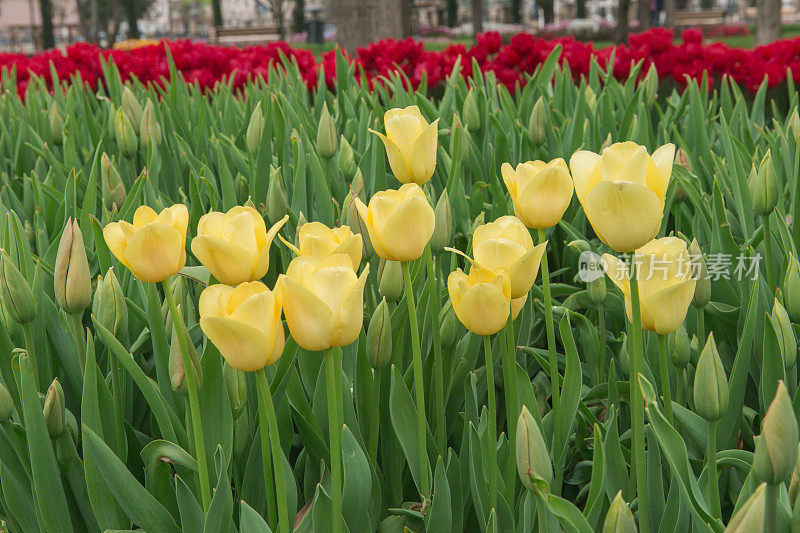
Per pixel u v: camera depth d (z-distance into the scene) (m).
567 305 2.02
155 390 1.34
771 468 0.92
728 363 1.81
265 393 1.04
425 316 1.64
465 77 5.27
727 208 2.37
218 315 0.98
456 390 1.62
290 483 1.28
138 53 5.80
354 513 1.26
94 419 1.34
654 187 1.05
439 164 2.61
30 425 1.29
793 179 2.35
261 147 2.36
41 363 1.61
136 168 3.04
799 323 1.63
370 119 2.92
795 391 1.50
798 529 1.03
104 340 1.32
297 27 48.75
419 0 51.44
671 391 1.67
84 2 55.81
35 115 3.58
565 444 1.40
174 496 1.38
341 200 2.42
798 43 4.77
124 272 1.80
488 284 1.06
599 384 1.67
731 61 4.73
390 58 5.47
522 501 1.36
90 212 2.11
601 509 1.34
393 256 1.15
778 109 4.71
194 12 74.44
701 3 54.56
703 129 2.74
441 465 1.25
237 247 1.03
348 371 1.65
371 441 1.47
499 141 2.65
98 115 3.86
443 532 1.28
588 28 37.28
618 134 2.96
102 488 1.34
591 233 2.50
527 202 1.18
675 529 1.24
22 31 58.72
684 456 1.15
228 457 1.36
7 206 2.58
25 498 1.42
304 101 3.71
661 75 4.92
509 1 64.31
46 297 1.60
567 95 3.42
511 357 1.29
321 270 0.98
